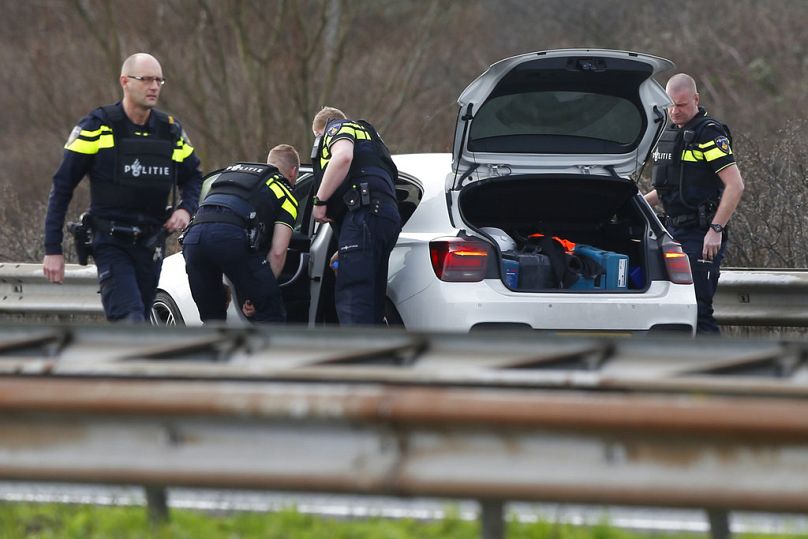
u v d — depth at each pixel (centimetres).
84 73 7356
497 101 2716
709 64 8212
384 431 1276
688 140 3120
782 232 4047
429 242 2652
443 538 1502
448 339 1666
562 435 1240
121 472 1330
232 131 6594
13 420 1358
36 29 7844
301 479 1291
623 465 1228
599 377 1451
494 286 2589
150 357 1645
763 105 7556
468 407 1238
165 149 2705
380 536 1491
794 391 1395
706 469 1213
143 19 6762
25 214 5147
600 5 9056
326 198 2722
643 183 4216
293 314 3128
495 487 1250
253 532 1538
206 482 1313
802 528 1534
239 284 2866
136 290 2705
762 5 8719
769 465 1203
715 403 1200
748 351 1608
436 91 8025
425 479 1263
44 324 1783
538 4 9175
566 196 2828
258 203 2848
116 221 2689
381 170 2739
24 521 1602
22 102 8069
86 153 2656
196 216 2878
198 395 1291
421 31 7169
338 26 6662
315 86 7138
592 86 2717
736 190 3075
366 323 2695
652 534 1531
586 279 2742
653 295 2666
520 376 1473
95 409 1313
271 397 1277
